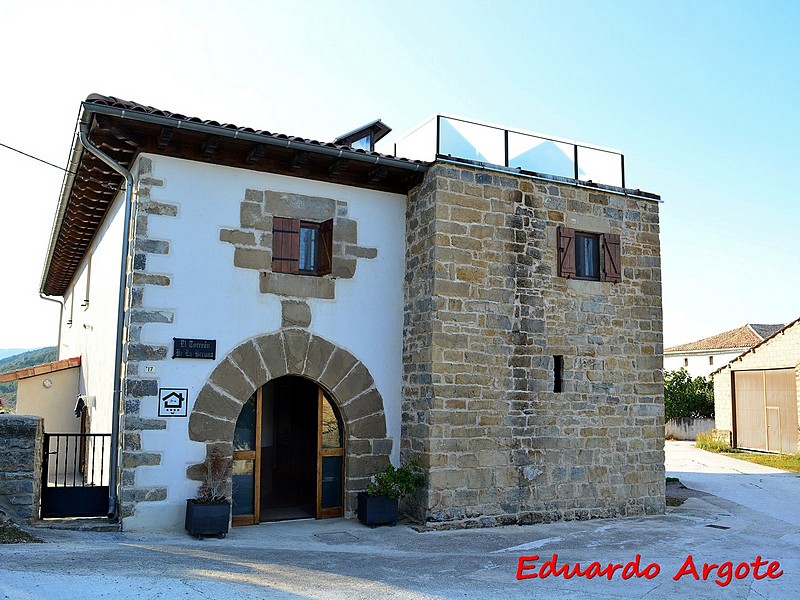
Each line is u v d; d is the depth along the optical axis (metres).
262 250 7.98
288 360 8.01
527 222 9.00
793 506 10.82
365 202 8.73
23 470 7.04
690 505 10.48
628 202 9.88
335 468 8.48
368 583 5.65
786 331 18.61
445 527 8.02
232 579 5.43
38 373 13.10
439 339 8.21
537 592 5.69
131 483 7.10
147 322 7.30
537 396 8.81
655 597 5.72
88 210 10.16
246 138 7.37
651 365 9.75
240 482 7.95
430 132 8.67
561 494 8.86
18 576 5.08
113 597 4.76
